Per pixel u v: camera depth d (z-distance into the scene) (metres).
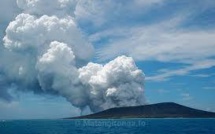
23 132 142.38
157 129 150.00
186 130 138.00
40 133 136.38
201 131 130.75
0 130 159.50
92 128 173.12
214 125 173.62
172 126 171.25
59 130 156.25
